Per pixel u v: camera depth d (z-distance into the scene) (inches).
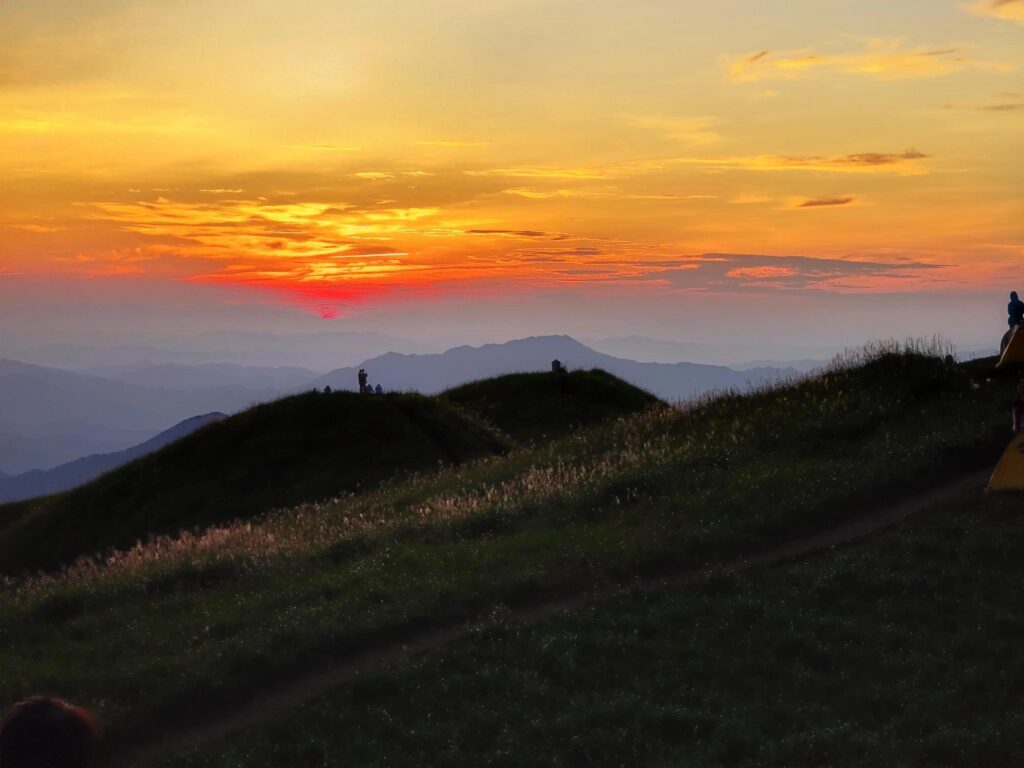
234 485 1797.5
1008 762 478.0
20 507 2114.9
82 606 800.3
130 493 1838.1
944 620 633.0
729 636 631.2
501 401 2299.5
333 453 1847.9
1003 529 751.7
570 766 510.9
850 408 1146.0
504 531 909.2
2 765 157.2
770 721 540.7
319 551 880.3
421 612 679.7
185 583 839.7
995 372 1224.2
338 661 631.8
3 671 634.2
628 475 999.0
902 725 527.5
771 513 839.7
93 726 167.6
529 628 649.0
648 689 578.6
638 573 756.6
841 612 661.9
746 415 1232.8
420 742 534.6
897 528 788.0
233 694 593.6
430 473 1676.9
